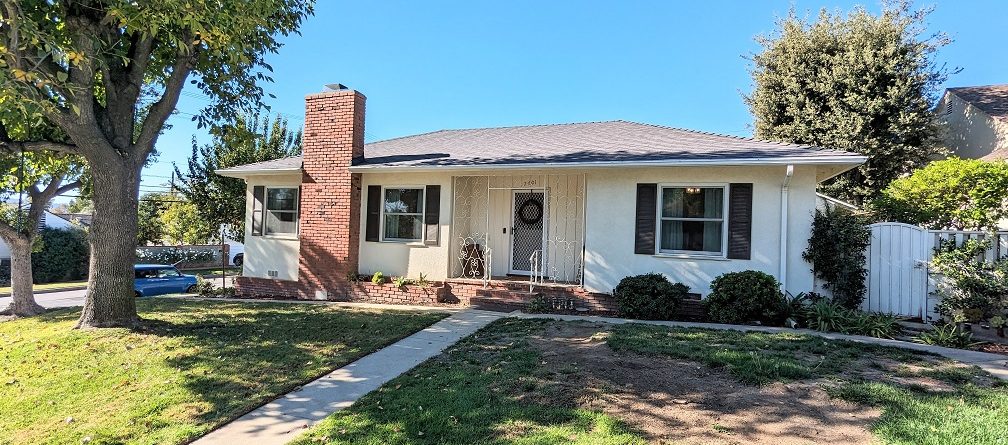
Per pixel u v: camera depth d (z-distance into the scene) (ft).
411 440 12.53
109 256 26.43
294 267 41.75
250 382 17.98
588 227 33.45
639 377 16.78
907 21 58.59
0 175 41.52
